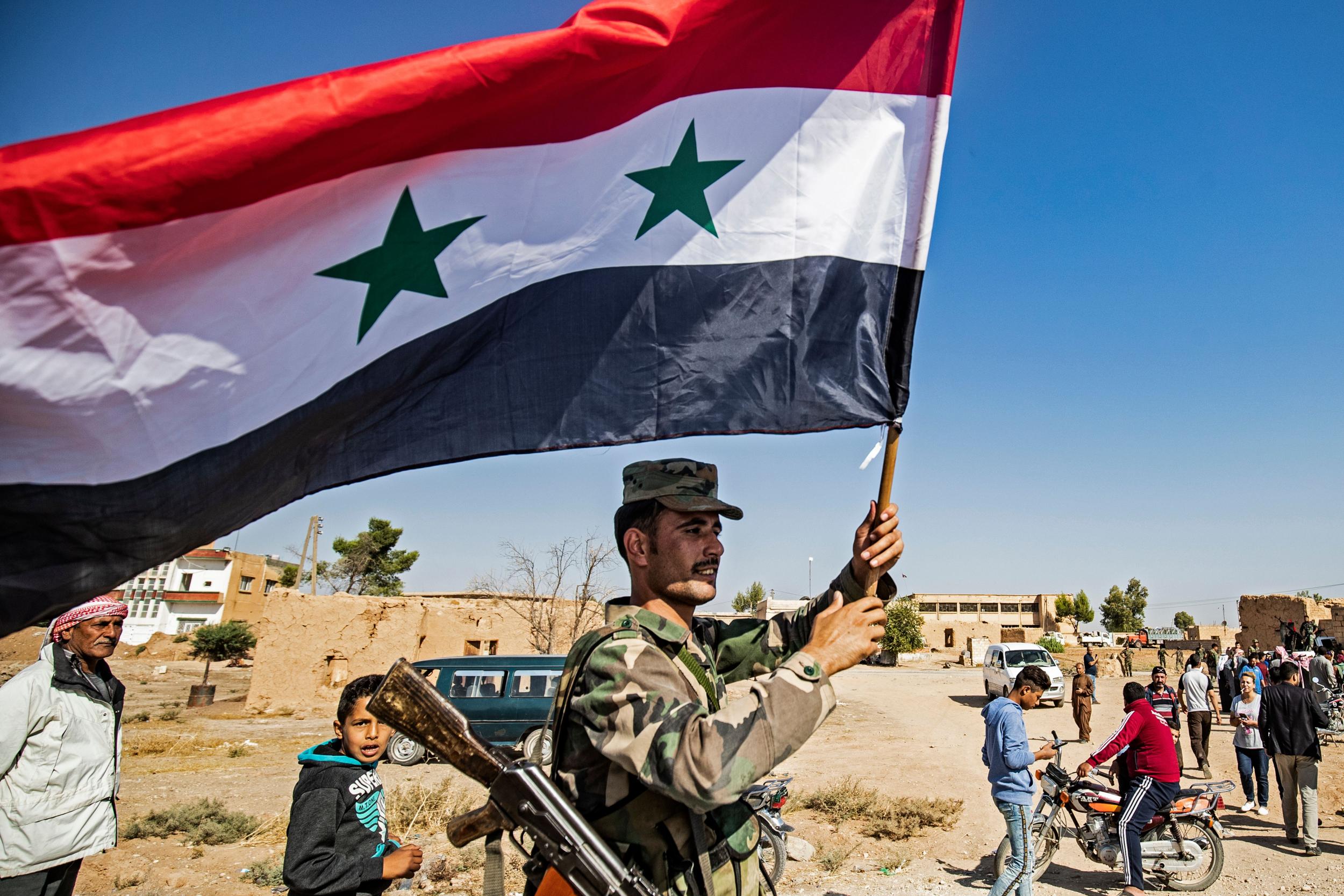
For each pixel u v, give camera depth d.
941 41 2.54
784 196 2.49
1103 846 7.06
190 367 1.79
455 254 2.16
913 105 2.55
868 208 2.51
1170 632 55.53
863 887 7.30
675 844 1.79
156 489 1.76
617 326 2.34
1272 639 41.94
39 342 1.61
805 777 12.62
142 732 18.81
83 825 3.72
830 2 2.55
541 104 2.23
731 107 2.50
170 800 11.11
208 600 66.94
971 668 48.28
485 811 1.89
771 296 2.44
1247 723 9.84
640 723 1.62
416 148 2.09
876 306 2.47
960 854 8.37
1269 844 8.47
